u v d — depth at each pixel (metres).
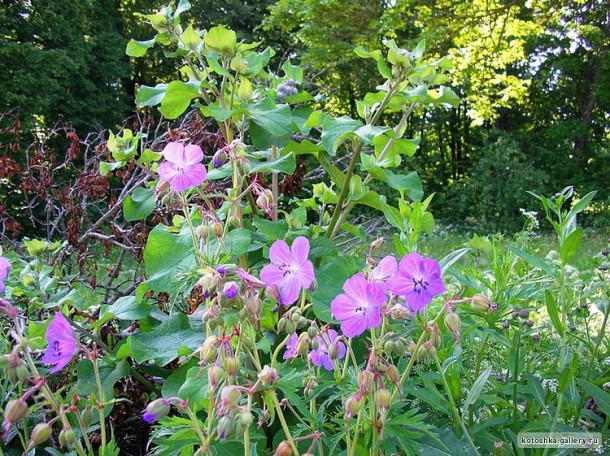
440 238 13.17
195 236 1.84
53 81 13.38
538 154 20.22
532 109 22.88
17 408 1.04
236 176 1.72
